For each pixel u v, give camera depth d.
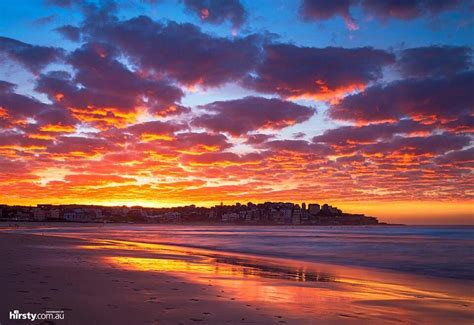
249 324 7.06
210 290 10.77
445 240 60.25
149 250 29.89
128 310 7.52
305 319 7.73
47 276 11.59
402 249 38.03
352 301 10.41
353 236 80.44
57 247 27.23
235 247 39.94
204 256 26.25
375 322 7.93
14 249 23.36
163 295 9.45
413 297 12.10
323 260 26.30
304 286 13.02
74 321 6.53
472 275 19.11
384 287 14.39
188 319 7.13
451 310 10.09
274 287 12.28
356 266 22.64
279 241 54.22
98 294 9.01
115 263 17.42
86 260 18.06
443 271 20.67
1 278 10.73
